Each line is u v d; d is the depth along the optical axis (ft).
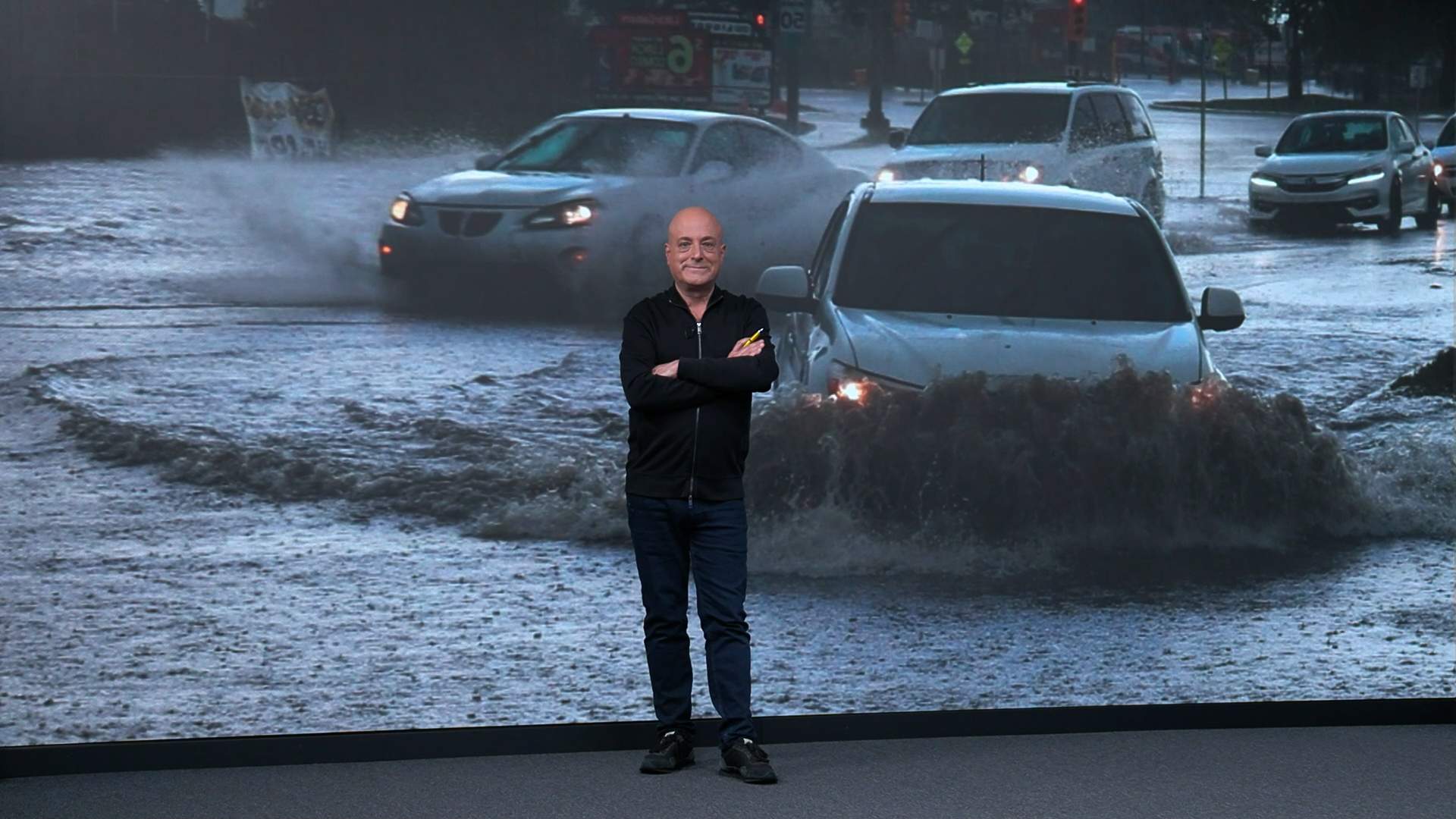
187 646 18.81
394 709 16.83
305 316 39.81
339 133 39.99
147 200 40.27
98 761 15.40
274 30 37.83
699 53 41.29
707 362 14.99
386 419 30.53
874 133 42.01
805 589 21.52
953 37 42.11
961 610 20.61
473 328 40.14
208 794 14.84
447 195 40.73
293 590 21.16
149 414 30.63
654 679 15.62
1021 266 26.05
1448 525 24.88
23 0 35.73
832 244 27.37
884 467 22.98
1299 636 19.69
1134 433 23.52
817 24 41.63
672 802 14.65
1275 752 16.14
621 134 41.78
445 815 14.30
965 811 14.44
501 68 40.63
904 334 24.03
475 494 25.72
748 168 41.73
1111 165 41.37
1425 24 50.01
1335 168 53.11
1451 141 56.29
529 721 16.53
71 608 20.18
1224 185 52.01
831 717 16.44
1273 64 50.83
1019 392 23.39
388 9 39.14
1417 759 15.94
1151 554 23.43
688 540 15.60
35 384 32.73
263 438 28.96
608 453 27.86
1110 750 16.20
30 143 38.63
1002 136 40.42
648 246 41.32
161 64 37.19
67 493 26.08
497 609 20.44
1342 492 24.72
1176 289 26.13
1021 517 23.15
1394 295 46.19
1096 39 43.98
